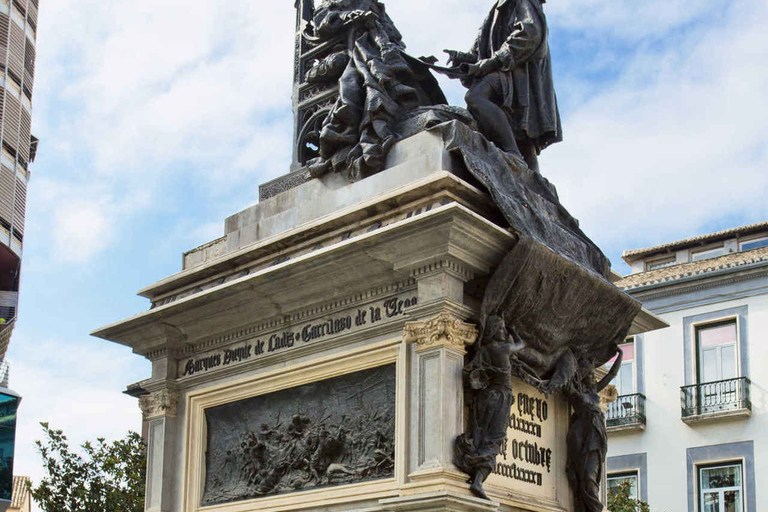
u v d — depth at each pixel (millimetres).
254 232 10797
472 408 8508
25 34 30703
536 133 10562
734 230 25781
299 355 9789
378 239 8727
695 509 23109
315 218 10102
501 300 8641
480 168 9109
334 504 9016
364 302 9352
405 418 8586
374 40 10734
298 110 11484
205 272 10680
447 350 8461
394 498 8148
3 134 29219
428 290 8680
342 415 9328
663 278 24562
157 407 10922
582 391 9594
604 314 9469
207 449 10609
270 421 9984
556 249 9109
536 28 10406
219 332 10602
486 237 8586
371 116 9992
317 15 11539
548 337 9156
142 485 17594
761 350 22984
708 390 23375
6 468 23406
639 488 24016
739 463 22766
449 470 8164
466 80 10719
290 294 9758
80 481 17703
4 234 29281
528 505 8945
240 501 9977
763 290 23234
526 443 9188
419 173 9266
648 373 24500
